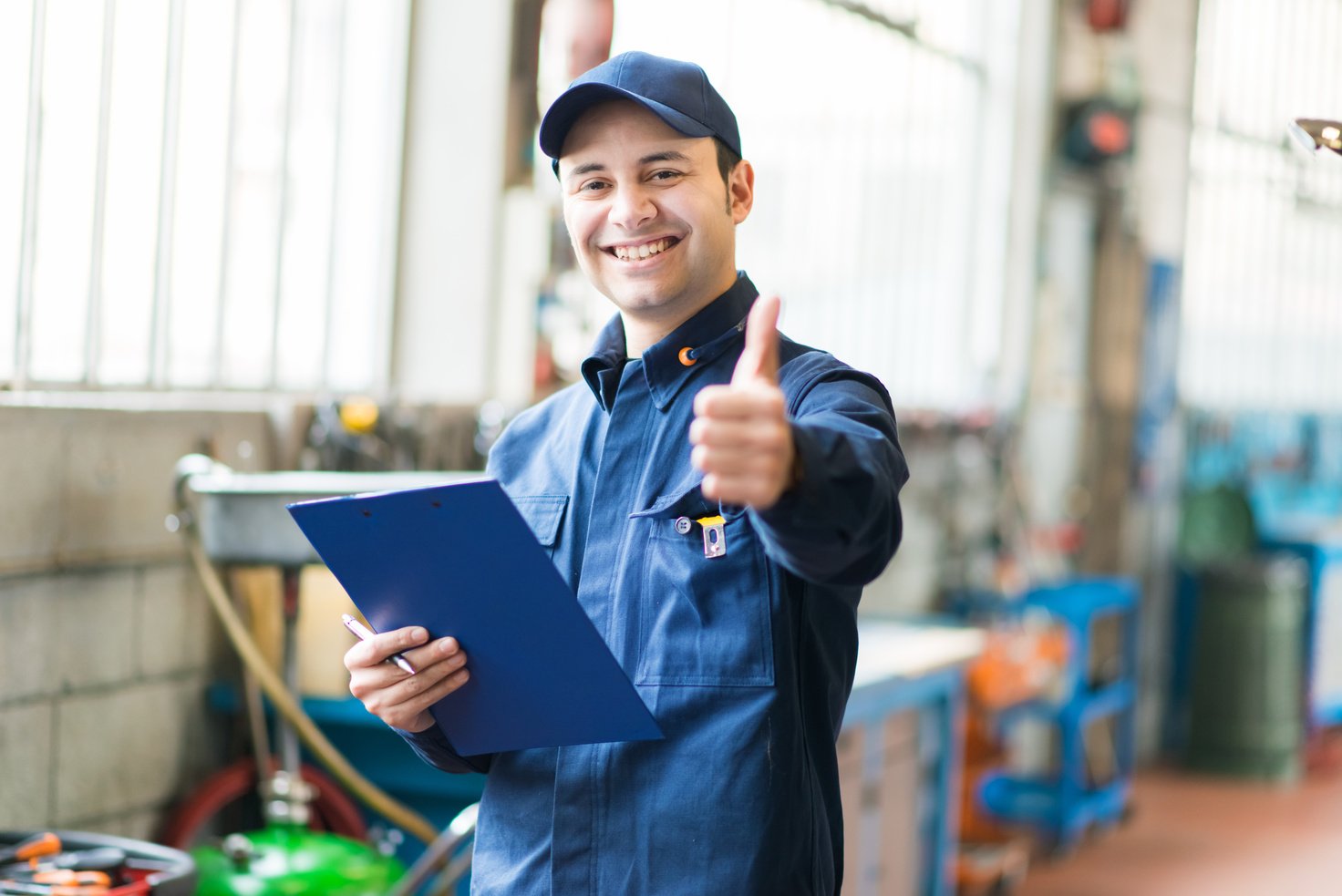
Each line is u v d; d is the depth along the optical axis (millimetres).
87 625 2836
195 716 3119
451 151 3893
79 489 2793
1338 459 9297
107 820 2906
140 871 2346
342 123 3654
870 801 3832
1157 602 7426
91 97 2953
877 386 1479
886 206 5844
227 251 3312
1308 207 8805
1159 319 7223
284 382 3508
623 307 1566
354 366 3754
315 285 3602
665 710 1458
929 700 4168
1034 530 6438
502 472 1695
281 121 3459
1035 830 5652
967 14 6254
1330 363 9266
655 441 1539
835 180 5512
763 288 5148
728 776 1430
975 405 6059
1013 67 6367
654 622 1483
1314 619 7410
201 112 3227
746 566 1453
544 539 1596
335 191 3643
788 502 1207
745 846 1423
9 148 2785
